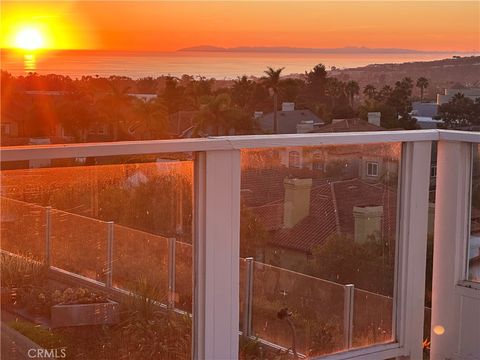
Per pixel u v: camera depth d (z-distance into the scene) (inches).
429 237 111.7
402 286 107.0
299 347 97.7
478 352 108.7
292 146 93.6
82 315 80.7
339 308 101.3
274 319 95.1
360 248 102.3
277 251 94.6
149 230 84.7
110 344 82.7
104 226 81.4
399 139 102.7
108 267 82.2
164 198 85.1
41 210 76.9
